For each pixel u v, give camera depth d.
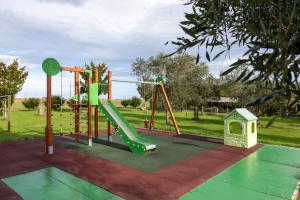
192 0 1.14
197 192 4.34
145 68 22.64
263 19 0.94
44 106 24.30
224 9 1.04
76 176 5.02
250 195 4.21
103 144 8.19
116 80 9.10
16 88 19.52
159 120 18.42
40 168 5.52
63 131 11.48
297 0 0.81
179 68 17.12
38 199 3.96
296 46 0.83
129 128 8.30
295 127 14.48
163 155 6.79
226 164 6.00
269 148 7.80
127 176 5.04
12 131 11.46
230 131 8.53
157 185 4.57
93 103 8.02
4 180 4.78
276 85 0.89
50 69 6.96
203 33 1.10
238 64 0.95
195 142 8.73
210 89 18.00
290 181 4.89
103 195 4.12
